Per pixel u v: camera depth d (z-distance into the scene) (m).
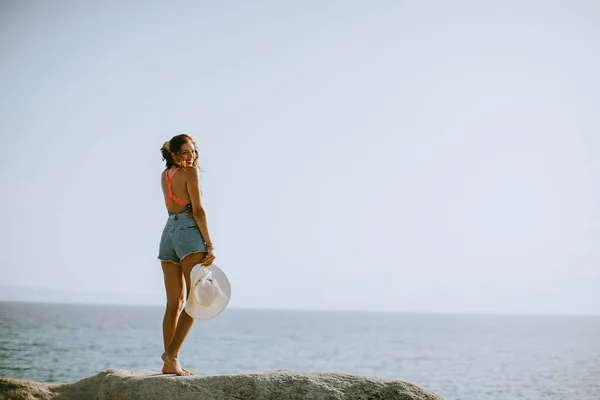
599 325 106.19
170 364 4.72
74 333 41.47
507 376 24.38
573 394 19.23
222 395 4.23
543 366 28.70
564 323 121.75
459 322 125.56
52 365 21.19
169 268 4.94
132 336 42.12
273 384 4.28
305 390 4.24
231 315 169.88
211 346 40.56
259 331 66.44
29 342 30.77
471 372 26.17
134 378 4.47
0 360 21.61
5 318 56.44
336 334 63.47
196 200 4.80
